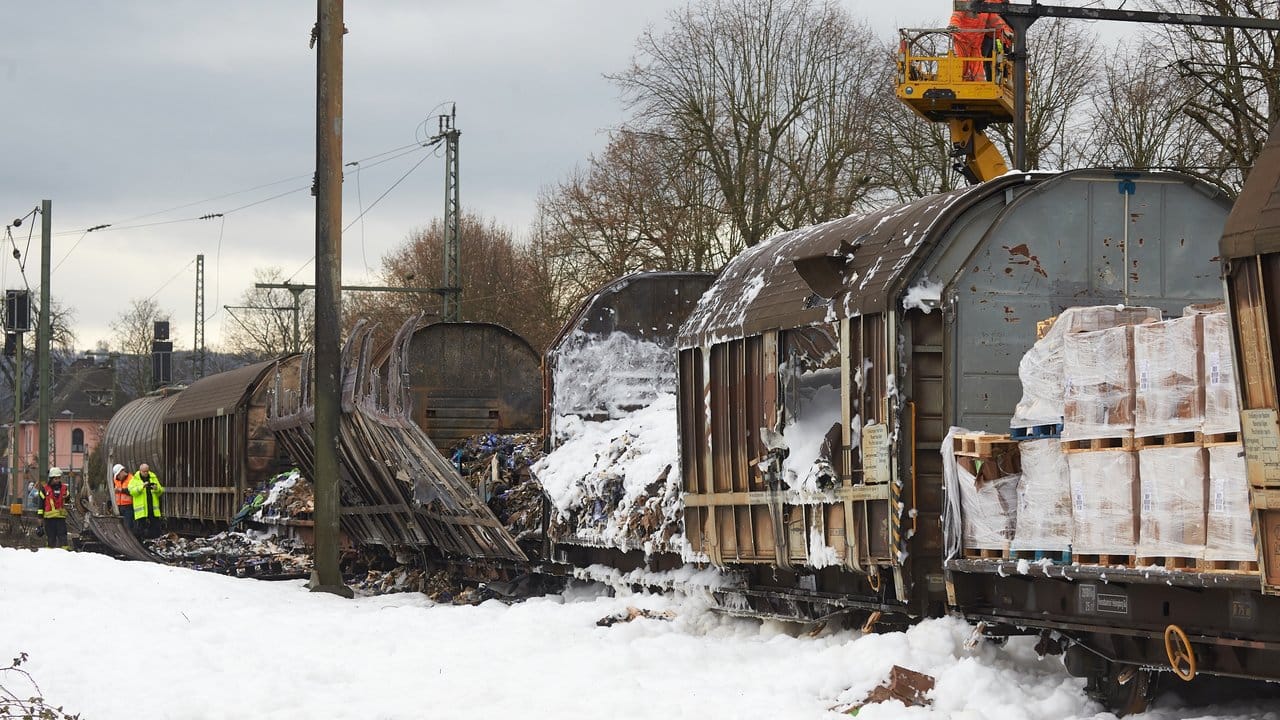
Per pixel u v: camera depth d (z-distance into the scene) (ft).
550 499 61.16
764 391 45.42
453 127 158.51
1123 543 29.48
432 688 38.45
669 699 35.58
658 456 55.21
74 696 37.96
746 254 52.54
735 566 47.83
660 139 143.64
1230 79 97.71
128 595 57.11
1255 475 25.95
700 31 143.95
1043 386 32.42
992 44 99.45
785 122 144.05
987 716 31.42
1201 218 40.65
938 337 39.04
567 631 48.42
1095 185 39.96
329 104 70.23
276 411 85.76
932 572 38.34
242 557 84.79
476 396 78.23
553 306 177.68
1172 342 28.40
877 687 33.91
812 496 42.19
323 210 70.38
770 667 38.78
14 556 65.62
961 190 40.42
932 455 38.63
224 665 42.88
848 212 137.90
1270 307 25.89
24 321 150.92
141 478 107.96
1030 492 32.73
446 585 69.31
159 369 179.52
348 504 77.71
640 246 144.05
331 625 51.37
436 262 243.40
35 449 384.47
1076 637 32.55
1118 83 126.41
